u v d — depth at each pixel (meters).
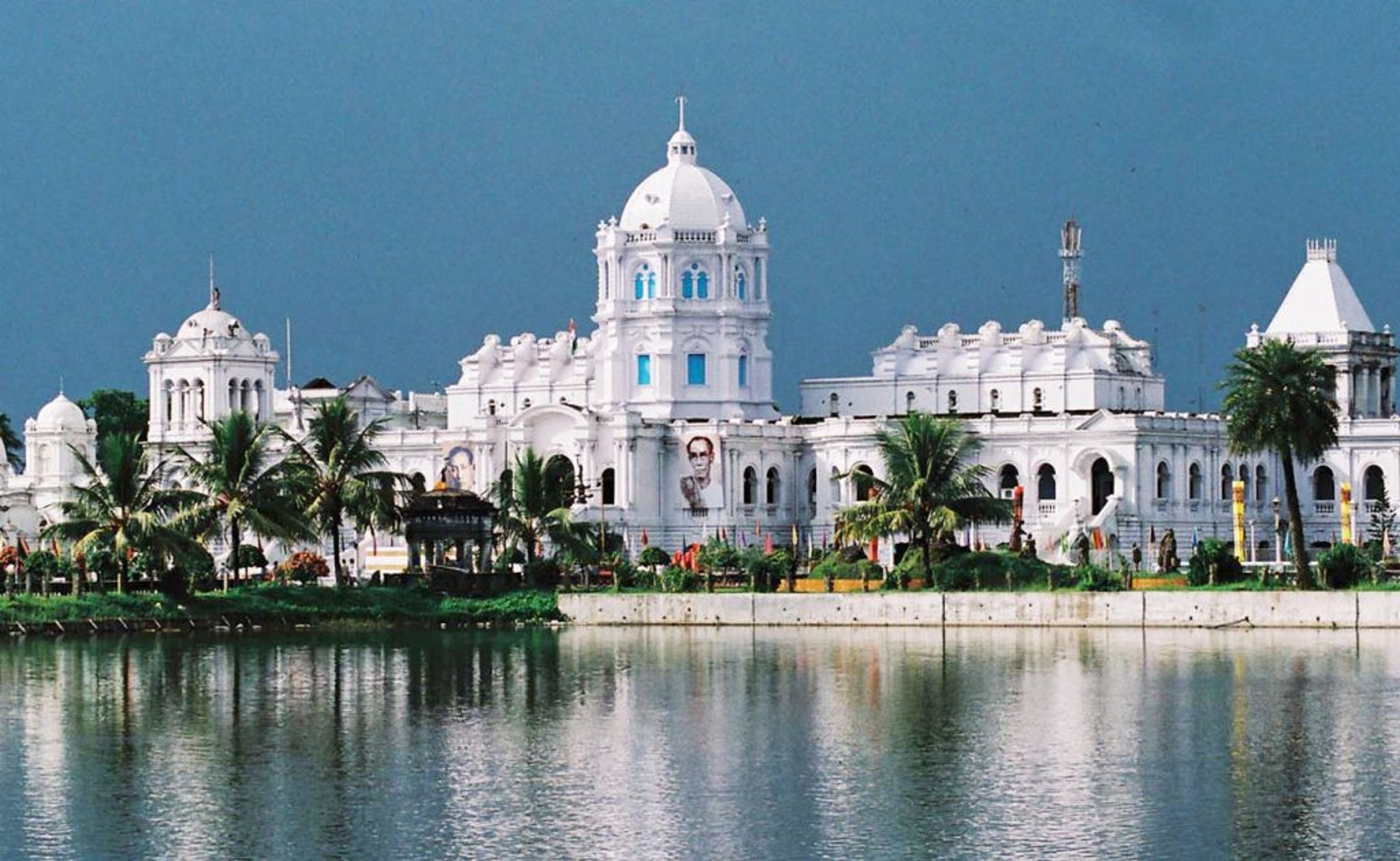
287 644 182.12
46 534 199.50
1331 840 100.62
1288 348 189.12
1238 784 112.06
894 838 101.75
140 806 109.50
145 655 172.25
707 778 115.31
